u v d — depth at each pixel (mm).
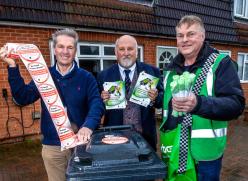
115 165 1573
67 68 2387
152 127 2893
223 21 10227
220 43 10086
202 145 1776
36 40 5668
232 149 5605
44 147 2465
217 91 1760
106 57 6949
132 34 7336
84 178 1521
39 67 2088
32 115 5809
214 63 1798
